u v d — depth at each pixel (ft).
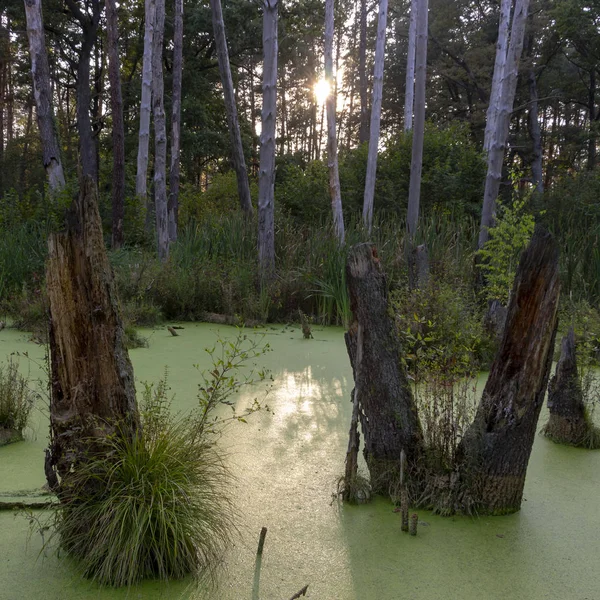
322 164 59.36
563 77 99.35
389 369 10.87
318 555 9.13
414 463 10.89
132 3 85.71
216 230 39.96
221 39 39.58
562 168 103.19
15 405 14.32
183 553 8.50
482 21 99.66
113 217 45.29
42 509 10.34
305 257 36.06
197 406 16.02
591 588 8.49
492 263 26.53
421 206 53.42
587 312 23.50
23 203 43.29
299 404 16.97
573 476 12.54
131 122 86.22
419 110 40.98
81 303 8.77
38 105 44.21
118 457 8.89
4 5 80.33
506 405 10.39
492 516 10.57
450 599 8.14
